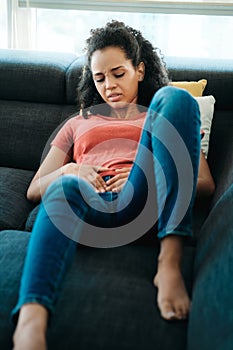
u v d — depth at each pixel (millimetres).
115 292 1139
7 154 1957
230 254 1102
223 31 2438
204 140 1750
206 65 1938
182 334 1021
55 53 2154
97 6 2424
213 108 1816
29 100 2008
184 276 1190
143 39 1721
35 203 1663
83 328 1042
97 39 1598
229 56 2479
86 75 1752
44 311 969
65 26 2527
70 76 1936
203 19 2424
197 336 953
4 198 1631
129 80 1590
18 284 1173
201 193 1550
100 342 1013
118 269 1231
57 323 1056
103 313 1077
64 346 1008
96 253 1299
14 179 1775
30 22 2424
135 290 1145
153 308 1085
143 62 1697
